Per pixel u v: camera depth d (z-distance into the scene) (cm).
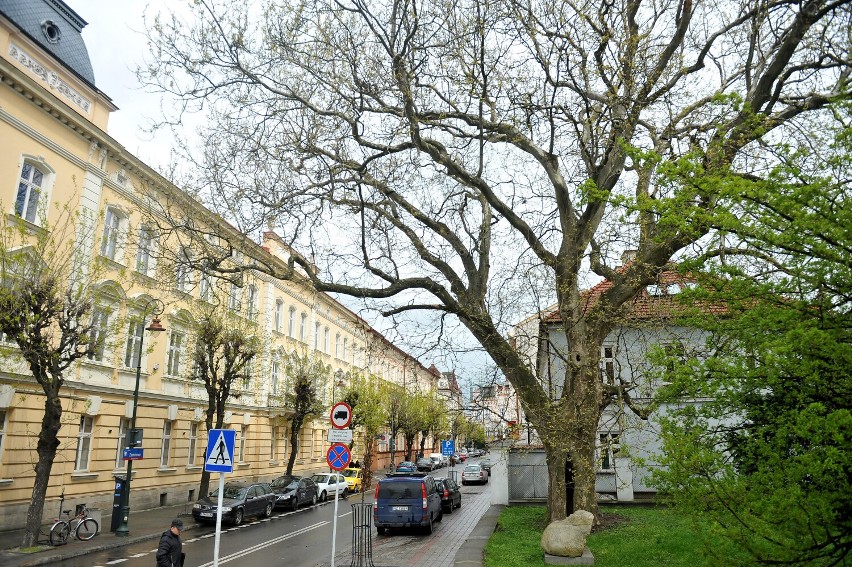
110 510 2236
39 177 1950
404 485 1930
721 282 664
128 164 2333
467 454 8500
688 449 628
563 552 1180
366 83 1419
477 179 1435
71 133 2058
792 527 546
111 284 2186
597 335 1435
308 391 3403
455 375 1622
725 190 584
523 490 2525
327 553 1578
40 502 1549
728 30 1326
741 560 596
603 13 1294
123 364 2353
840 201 579
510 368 1488
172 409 2664
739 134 1019
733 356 673
